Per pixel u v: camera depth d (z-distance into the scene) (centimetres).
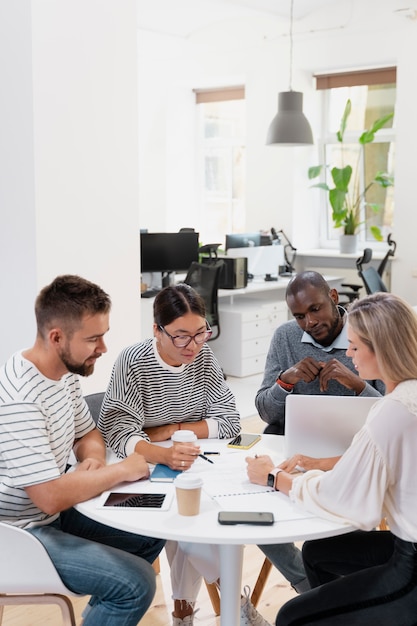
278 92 799
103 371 409
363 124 805
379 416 191
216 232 952
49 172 373
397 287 739
